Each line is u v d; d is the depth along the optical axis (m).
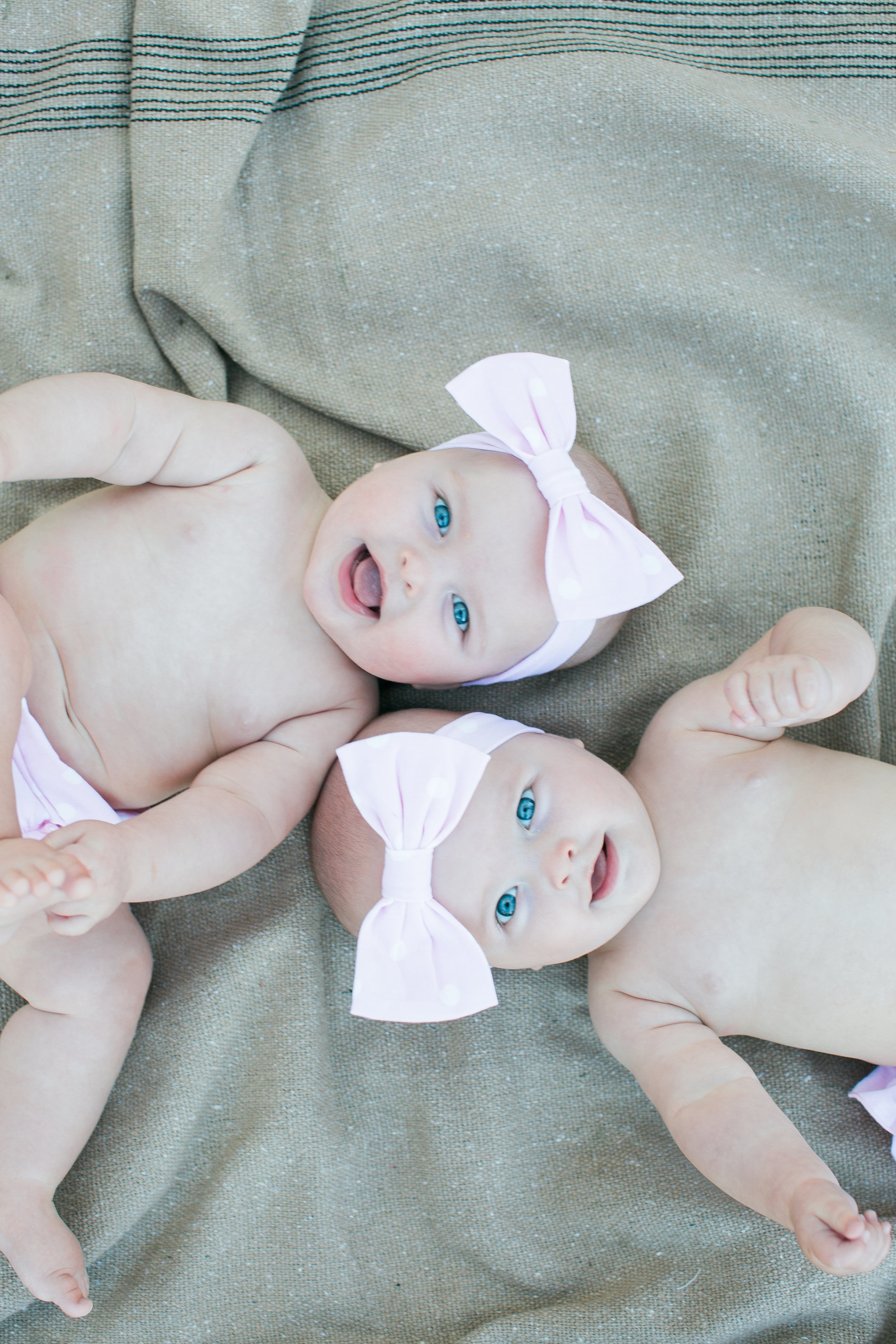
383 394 1.85
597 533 1.49
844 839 1.56
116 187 1.83
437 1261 1.68
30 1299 1.58
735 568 1.78
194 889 1.45
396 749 1.45
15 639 1.35
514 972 1.78
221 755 1.68
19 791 1.53
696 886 1.60
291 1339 1.64
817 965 1.55
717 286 1.78
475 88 1.82
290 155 1.86
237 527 1.65
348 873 1.57
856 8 1.84
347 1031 1.77
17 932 1.47
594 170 1.83
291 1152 1.69
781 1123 1.42
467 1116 1.73
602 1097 1.75
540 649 1.61
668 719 1.69
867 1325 1.62
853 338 1.77
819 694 1.40
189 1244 1.65
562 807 1.50
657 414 1.81
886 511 1.72
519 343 1.85
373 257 1.84
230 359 1.91
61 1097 1.54
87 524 1.63
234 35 1.80
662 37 1.87
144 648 1.61
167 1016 1.70
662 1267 1.65
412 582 1.51
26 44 1.84
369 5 1.85
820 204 1.79
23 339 1.84
